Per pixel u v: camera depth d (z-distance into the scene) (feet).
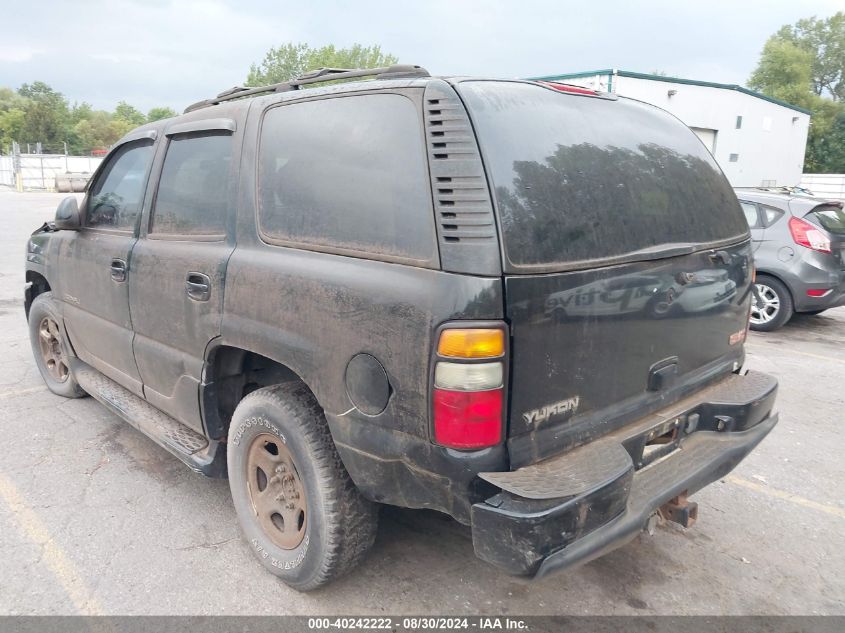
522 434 7.16
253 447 9.71
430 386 6.98
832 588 9.94
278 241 8.95
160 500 12.02
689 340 9.29
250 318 9.10
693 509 8.69
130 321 11.95
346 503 8.59
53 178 144.56
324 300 8.02
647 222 8.54
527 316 6.91
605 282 7.71
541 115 8.07
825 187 107.96
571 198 7.63
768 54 185.37
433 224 7.15
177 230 10.84
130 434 14.80
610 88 73.41
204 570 10.00
